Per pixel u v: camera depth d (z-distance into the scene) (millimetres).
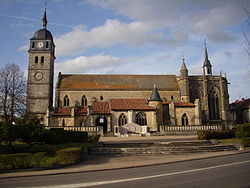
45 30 71562
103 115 53562
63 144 31203
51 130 32750
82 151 23953
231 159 20812
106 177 14797
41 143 30172
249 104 79062
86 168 18531
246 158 21156
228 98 74375
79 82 68188
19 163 18578
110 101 58438
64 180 14250
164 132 49125
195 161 20656
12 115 50094
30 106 65000
